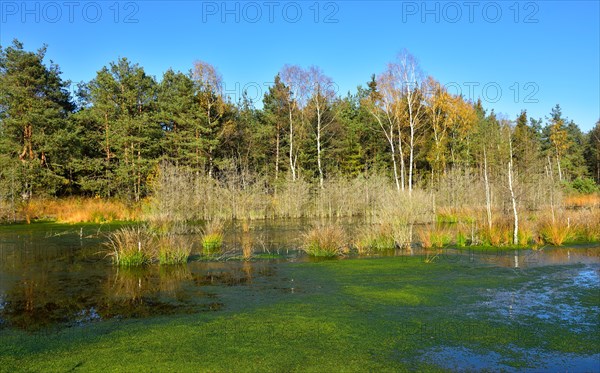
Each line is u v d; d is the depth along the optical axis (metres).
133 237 12.50
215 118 36.03
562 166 52.75
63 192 34.41
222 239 15.58
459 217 21.09
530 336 6.08
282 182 34.28
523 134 47.56
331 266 11.44
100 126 34.75
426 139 41.34
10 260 12.63
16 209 24.70
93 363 5.17
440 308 7.48
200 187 26.31
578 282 9.32
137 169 31.91
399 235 14.57
